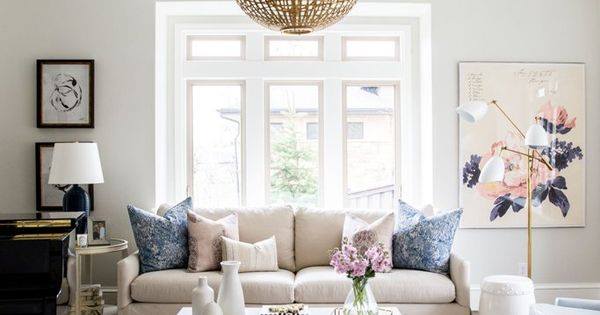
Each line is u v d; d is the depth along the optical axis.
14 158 5.18
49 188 5.17
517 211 5.30
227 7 5.32
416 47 5.59
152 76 5.20
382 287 4.15
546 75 5.32
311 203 5.59
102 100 5.20
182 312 3.49
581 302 3.31
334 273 4.36
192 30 5.50
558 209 5.32
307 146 5.59
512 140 5.30
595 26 5.35
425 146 5.49
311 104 5.59
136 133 5.19
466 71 5.27
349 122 5.61
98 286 4.78
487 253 5.32
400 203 4.84
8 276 3.44
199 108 5.57
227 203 5.57
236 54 5.56
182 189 5.52
